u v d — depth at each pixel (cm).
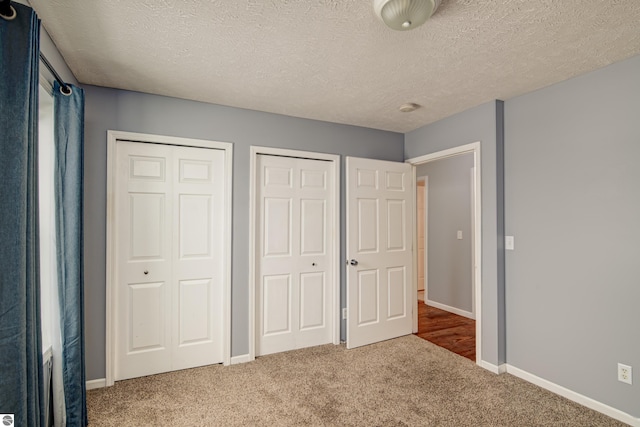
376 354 298
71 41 178
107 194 239
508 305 262
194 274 270
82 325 192
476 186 279
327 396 224
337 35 171
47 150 184
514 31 167
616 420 198
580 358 217
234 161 281
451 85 237
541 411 207
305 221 315
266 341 297
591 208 213
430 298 487
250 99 265
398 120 321
